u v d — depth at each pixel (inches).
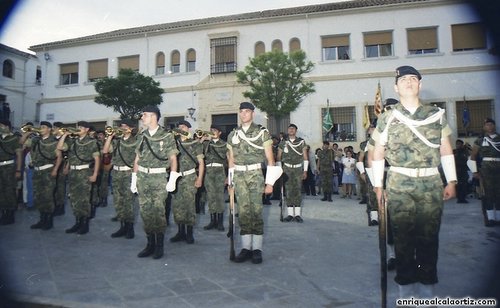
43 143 261.1
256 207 180.7
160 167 192.9
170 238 237.9
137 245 215.5
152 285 144.7
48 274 159.0
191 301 128.1
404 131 116.8
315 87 738.2
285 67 637.9
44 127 263.3
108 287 142.5
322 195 566.9
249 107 186.7
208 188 271.7
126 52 860.6
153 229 189.2
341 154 612.7
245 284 145.6
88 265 173.2
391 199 117.0
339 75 726.5
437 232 113.8
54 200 267.0
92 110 877.2
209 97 794.8
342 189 554.3
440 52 697.0
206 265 173.2
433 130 115.2
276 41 768.3
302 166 303.7
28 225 278.7
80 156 247.8
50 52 918.4
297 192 298.8
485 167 266.1
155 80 832.3
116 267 169.8
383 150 121.7
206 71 804.0
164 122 826.2
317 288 140.9
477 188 463.2
